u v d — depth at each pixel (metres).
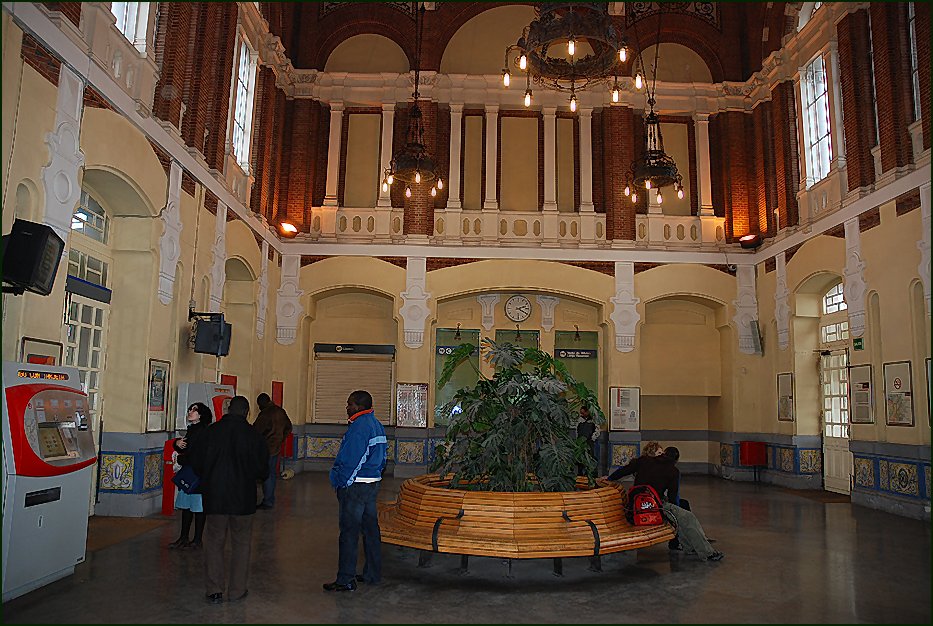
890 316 10.74
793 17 14.36
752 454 14.81
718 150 16.27
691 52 16.77
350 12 16.34
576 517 6.36
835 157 12.45
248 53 13.39
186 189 10.14
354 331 16.09
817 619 5.09
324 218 15.55
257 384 13.75
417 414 14.95
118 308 9.02
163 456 9.34
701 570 6.58
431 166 12.38
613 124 15.99
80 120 7.11
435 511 6.45
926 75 10.12
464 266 15.45
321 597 5.46
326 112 16.19
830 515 10.11
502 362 7.39
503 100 16.02
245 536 5.38
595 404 7.74
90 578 5.80
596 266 15.66
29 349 6.32
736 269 15.77
